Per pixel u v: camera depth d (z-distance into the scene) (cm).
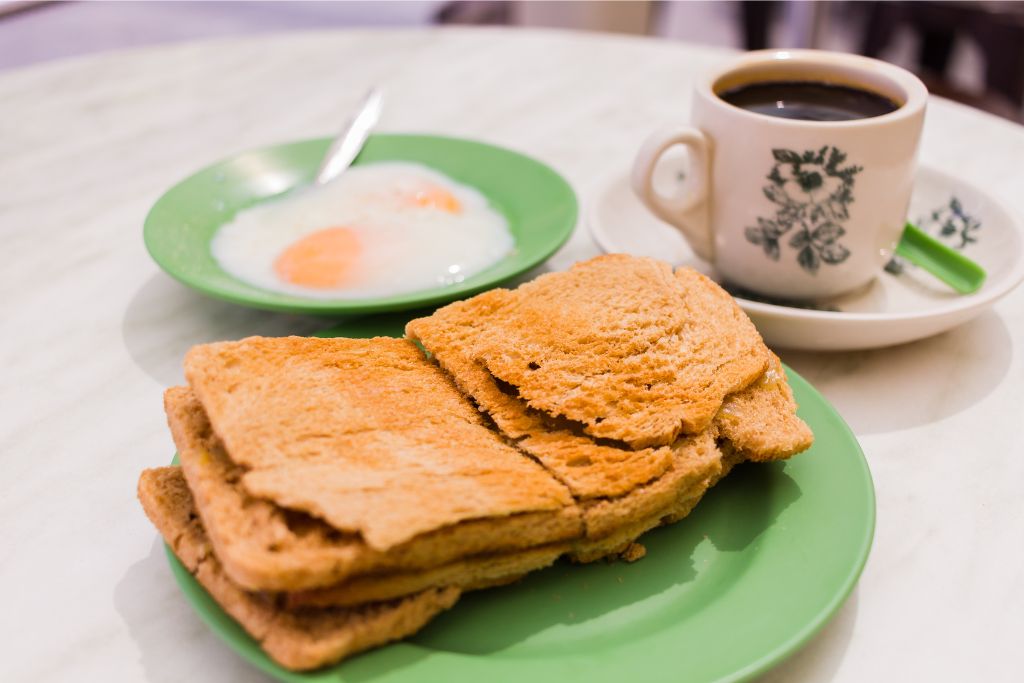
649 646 32
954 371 43
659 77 67
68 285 49
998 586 35
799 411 39
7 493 39
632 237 49
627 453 36
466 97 65
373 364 39
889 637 34
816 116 45
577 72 68
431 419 37
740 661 32
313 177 53
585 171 57
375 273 46
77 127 63
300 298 44
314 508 32
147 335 46
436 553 33
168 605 35
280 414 35
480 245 48
